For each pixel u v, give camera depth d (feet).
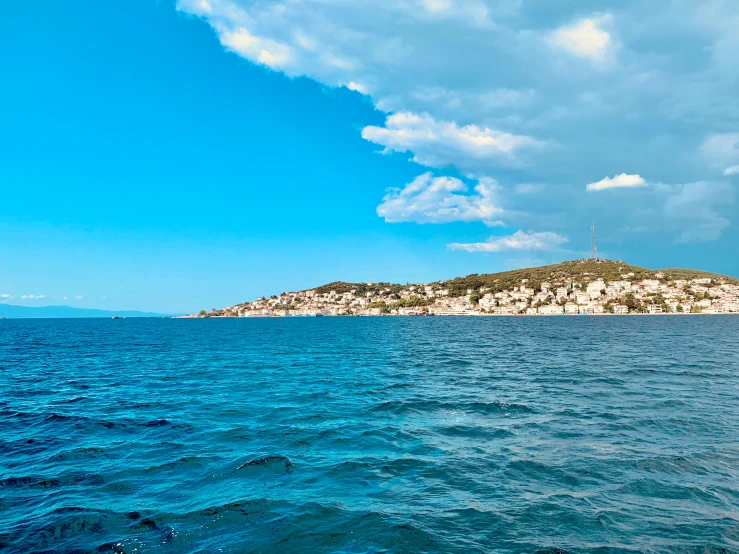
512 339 270.05
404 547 33.04
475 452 53.67
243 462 51.13
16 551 32.60
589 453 52.31
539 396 86.53
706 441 56.13
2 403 86.99
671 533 34.53
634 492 41.70
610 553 31.94
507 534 34.65
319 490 43.27
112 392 98.53
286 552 32.45
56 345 254.68
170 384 108.99
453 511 38.52
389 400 84.94
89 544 33.63
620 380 104.53
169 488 44.04
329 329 471.62
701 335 280.51
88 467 50.11
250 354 192.13
